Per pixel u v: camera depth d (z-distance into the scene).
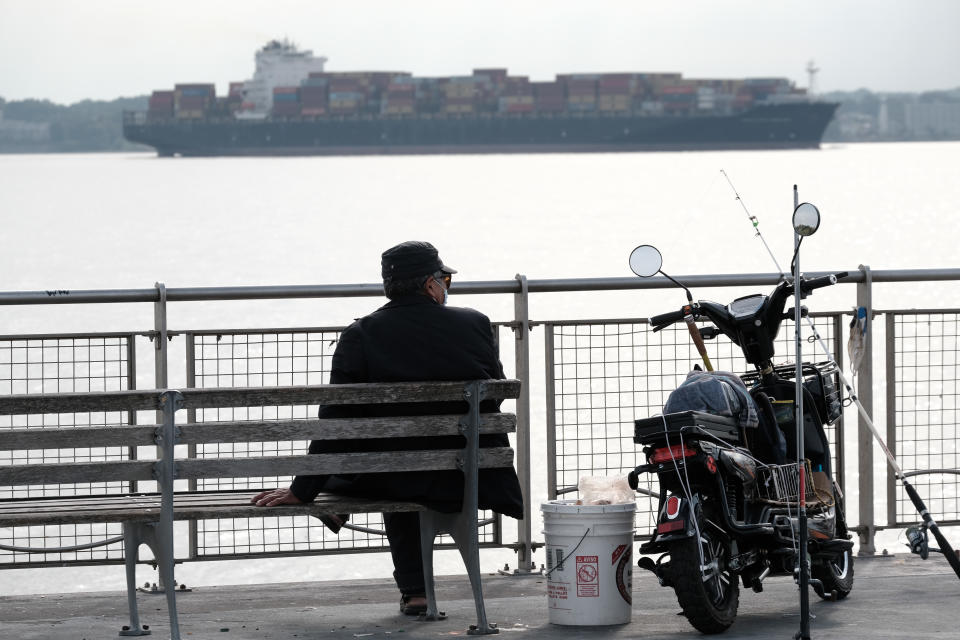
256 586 19.92
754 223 17.75
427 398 15.31
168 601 14.53
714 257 148.62
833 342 21.97
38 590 28.59
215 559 19.92
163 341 19.77
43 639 15.74
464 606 17.84
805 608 15.06
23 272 133.25
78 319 78.75
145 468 14.36
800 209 15.80
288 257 153.50
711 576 15.48
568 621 16.38
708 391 16.05
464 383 15.40
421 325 16.03
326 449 15.55
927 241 163.88
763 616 16.97
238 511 14.81
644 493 21.22
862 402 21.86
